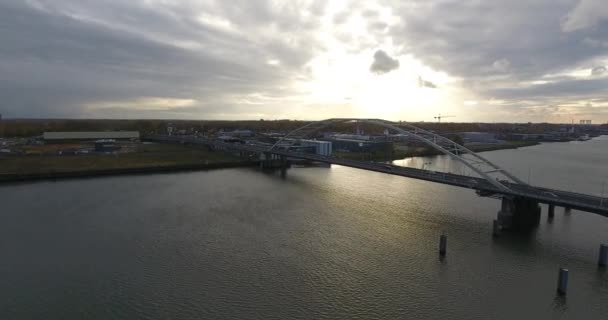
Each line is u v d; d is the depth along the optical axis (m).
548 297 26.16
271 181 71.62
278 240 36.88
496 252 33.91
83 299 25.34
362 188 64.44
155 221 42.81
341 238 37.59
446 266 30.94
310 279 28.50
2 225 40.94
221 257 32.47
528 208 42.12
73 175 73.94
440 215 46.25
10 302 24.89
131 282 27.77
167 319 23.14
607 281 28.45
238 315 23.61
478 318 23.62
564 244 36.00
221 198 55.53
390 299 25.75
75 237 37.16
